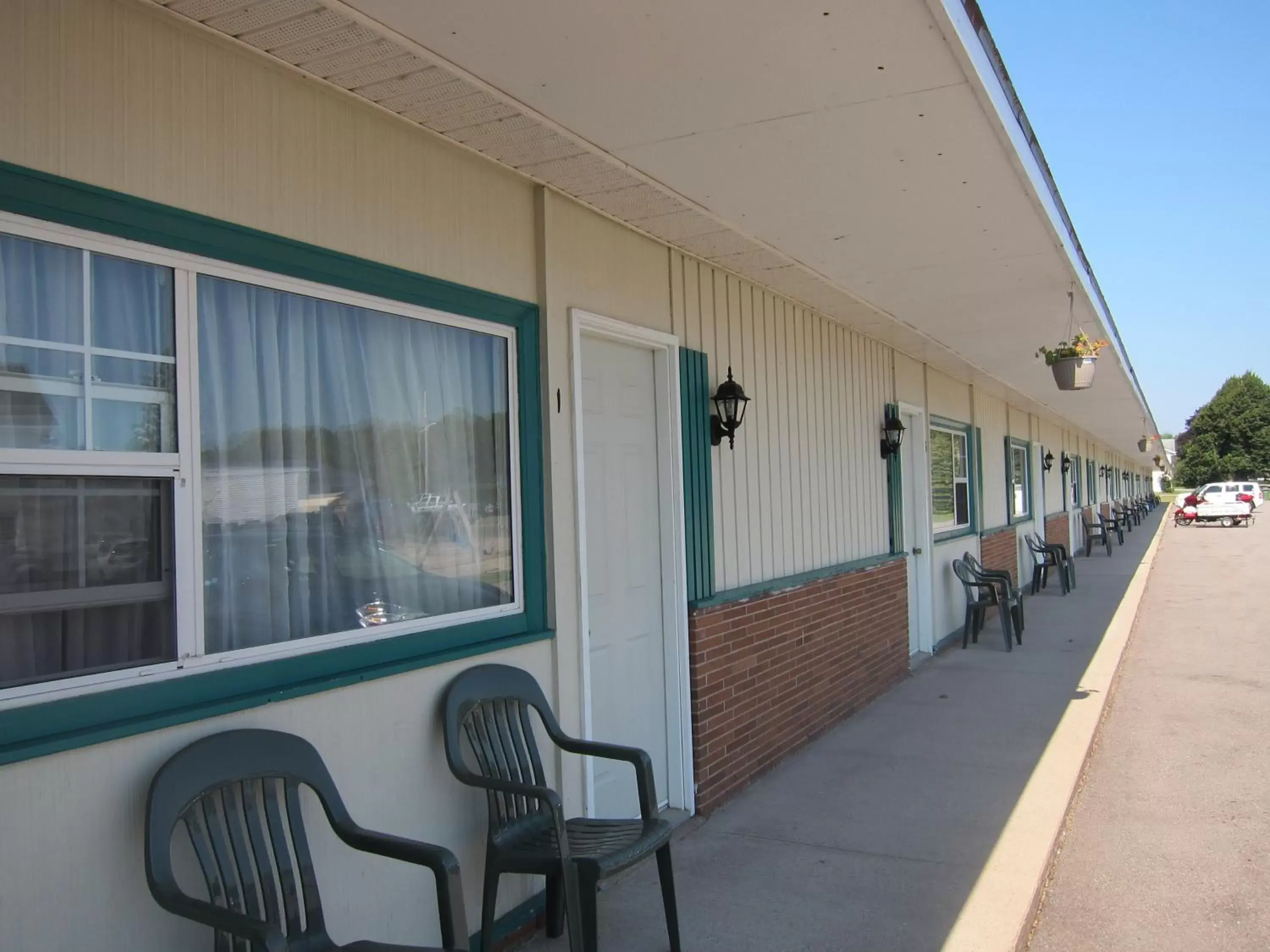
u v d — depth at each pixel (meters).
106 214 2.35
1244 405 75.75
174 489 2.52
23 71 2.19
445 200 3.44
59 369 2.31
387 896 2.97
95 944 2.21
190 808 2.32
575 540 3.99
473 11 2.54
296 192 2.85
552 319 3.92
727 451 5.45
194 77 2.57
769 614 5.66
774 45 2.82
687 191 4.03
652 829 3.29
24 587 2.25
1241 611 12.45
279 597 2.83
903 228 4.71
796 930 3.59
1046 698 7.41
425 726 3.18
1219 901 3.93
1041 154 4.18
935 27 2.74
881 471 8.16
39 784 2.14
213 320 2.68
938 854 4.29
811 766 5.66
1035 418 17.14
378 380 3.21
